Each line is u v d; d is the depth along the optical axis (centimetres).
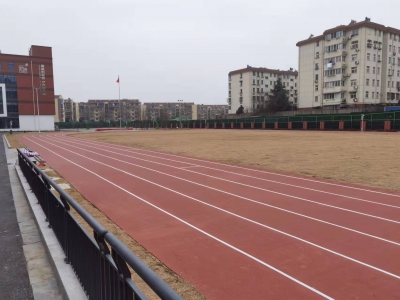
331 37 6344
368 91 6034
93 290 305
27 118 7106
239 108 9525
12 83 6925
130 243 541
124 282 220
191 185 1023
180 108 16725
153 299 358
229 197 864
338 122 4903
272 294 378
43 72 7238
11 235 558
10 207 739
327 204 790
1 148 2484
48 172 1277
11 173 1213
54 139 3716
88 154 1972
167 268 448
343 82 6244
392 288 391
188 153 1969
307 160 1582
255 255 491
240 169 1338
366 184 1021
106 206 777
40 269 428
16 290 377
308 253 497
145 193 914
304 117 5428
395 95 6412
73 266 388
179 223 646
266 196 874
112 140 3406
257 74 9788
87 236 318
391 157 1639
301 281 409
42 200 641
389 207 761
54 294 365
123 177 1168
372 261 468
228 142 2838
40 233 548
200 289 389
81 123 10600
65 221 423
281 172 1255
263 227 620
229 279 415
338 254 493
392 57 6284
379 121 4391
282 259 476
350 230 603
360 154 1778
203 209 748
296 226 625
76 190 956
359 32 5956
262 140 3036
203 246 527
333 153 1848
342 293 380
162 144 2725
